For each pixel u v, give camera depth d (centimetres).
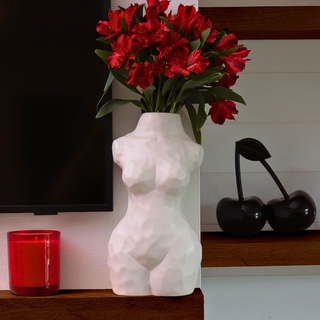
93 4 82
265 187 142
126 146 73
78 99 82
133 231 72
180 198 74
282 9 124
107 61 68
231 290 132
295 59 143
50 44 82
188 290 73
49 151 81
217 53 71
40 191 81
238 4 142
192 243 73
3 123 81
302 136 143
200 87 76
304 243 117
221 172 142
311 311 132
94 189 81
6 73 82
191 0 85
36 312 73
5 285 83
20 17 82
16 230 84
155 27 66
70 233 84
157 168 71
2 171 81
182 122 85
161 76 74
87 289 83
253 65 143
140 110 85
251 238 122
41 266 75
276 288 133
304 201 121
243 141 123
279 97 143
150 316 73
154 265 72
